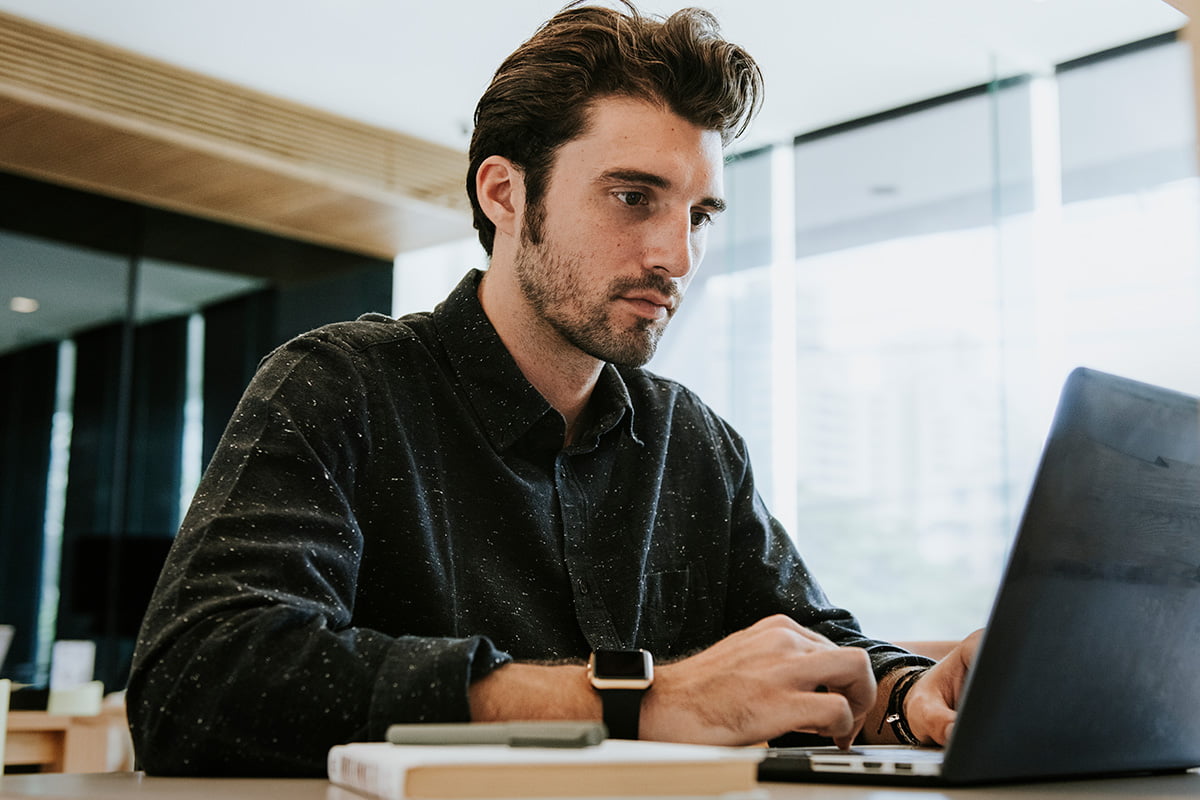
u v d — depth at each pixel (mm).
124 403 5078
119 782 694
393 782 477
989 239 4852
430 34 4348
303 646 752
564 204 1082
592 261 1074
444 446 1112
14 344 4836
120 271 5129
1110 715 666
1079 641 629
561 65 1086
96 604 4902
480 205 1193
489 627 1084
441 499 1094
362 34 4359
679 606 1235
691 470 1293
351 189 5012
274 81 4809
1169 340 4297
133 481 5070
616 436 1221
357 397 1042
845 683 750
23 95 4121
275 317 5555
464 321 1140
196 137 4562
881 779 643
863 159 5211
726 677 735
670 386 1338
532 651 1092
